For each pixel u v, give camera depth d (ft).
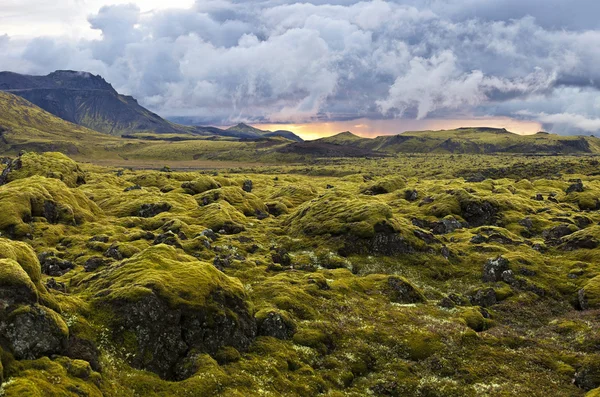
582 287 249.34
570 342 185.78
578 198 501.15
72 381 101.04
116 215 396.98
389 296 231.50
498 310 227.40
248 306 167.94
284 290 210.18
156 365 129.18
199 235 304.09
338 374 152.05
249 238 321.52
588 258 293.02
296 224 359.66
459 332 184.14
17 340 102.94
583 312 220.23
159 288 141.79
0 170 580.30
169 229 318.45
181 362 133.69
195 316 143.23
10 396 86.07
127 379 117.19
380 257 291.58
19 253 125.39
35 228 297.94
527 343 182.60
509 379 151.12
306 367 150.71
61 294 138.72
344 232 311.88
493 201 416.26
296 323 181.27
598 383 143.23
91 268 223.10
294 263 275.39
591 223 385.91
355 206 343.87
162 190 556.51
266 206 481.46
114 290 141.38
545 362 164.96
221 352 143.74
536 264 284.00
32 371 98.27
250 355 149.28
